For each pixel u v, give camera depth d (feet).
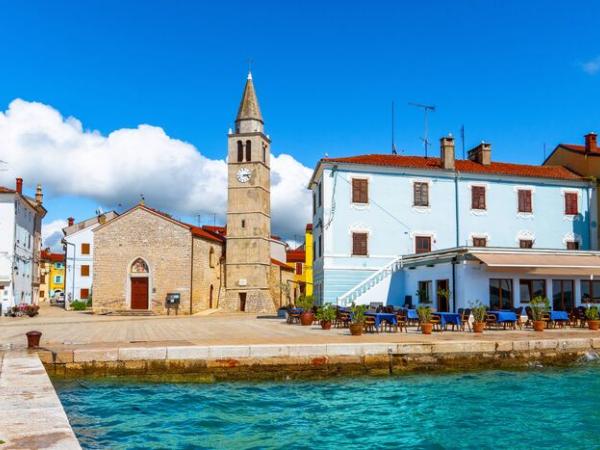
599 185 147.13
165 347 61.82
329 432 43.32
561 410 49.80
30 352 60.44
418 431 43.73
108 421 45.47
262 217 205.67
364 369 64.80
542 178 144.15
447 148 141.69
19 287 188.96
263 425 44.96
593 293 112.78
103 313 182.29
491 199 142.51
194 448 39.27
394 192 138.00
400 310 91.86
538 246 143.54
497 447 40.16
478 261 106.83
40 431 30.01
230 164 206.69
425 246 138.21
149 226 187.42
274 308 213.66
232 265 203.31
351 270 133.80
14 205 178.29
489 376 64.95
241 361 62.23
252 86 213.87
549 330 91.56
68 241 255.91
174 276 184.85
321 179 140.15
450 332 86.89
